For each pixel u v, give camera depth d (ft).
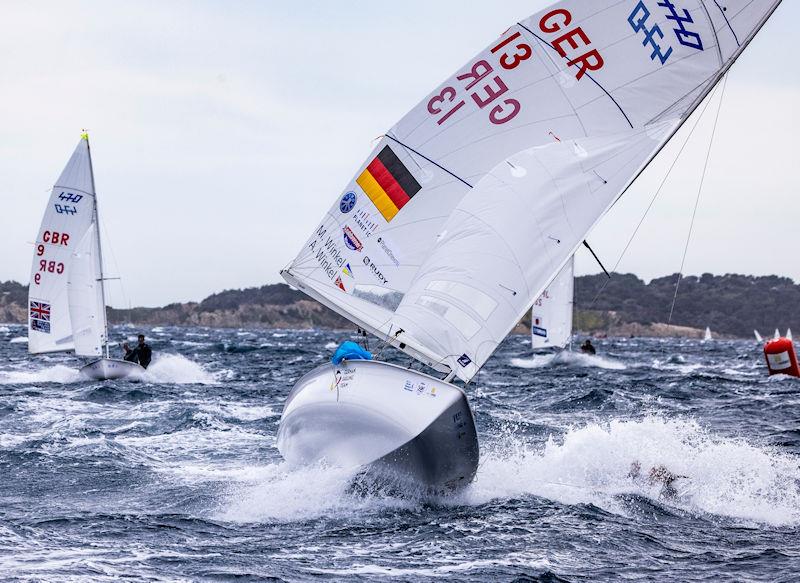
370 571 91.81
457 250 127.24
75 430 187.42
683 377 362.74
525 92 136.05
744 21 128.36
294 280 144.15
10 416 216.74
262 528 108.78
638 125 132.98
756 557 100.68
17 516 113.80
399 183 139.03
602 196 130.93
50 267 345.31
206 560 94.53
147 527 108.58
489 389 315.17
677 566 96.78
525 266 126.52
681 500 127.85
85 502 123.24
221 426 200.44
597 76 133.90
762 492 131.95
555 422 213.46
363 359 123.34
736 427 207.82
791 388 318.24
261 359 531.91
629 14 132.87
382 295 138.41
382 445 115.96
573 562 97.04
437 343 122.42
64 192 340.39
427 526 110.01
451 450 115.24
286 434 129.70
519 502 123.13
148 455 161.79
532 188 130.00
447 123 137.80
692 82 131.34
